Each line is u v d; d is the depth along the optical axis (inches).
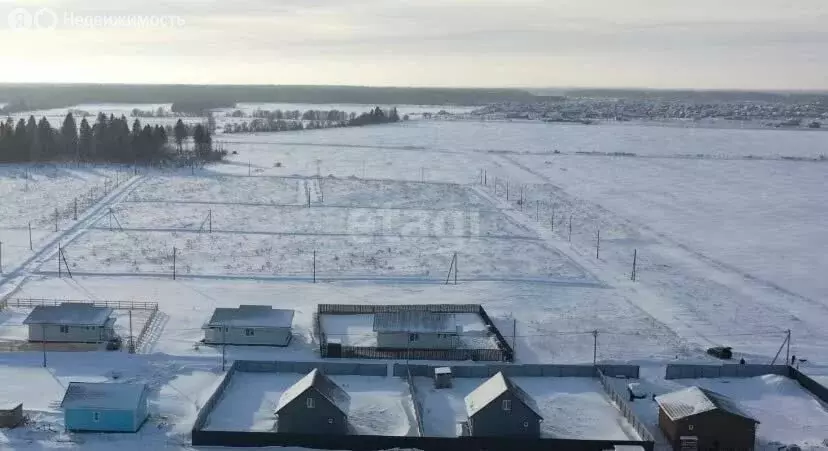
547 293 2488.9
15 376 1716.3
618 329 2158.0
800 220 3786.9
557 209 3929.6
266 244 3016.7
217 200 3878.0
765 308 2402.8
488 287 2527.1
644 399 1688.0
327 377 1593.3
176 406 1603.1
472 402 1502.2
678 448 1460.4
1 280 2402.8
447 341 1936.5
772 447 1481.3
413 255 2918.3
